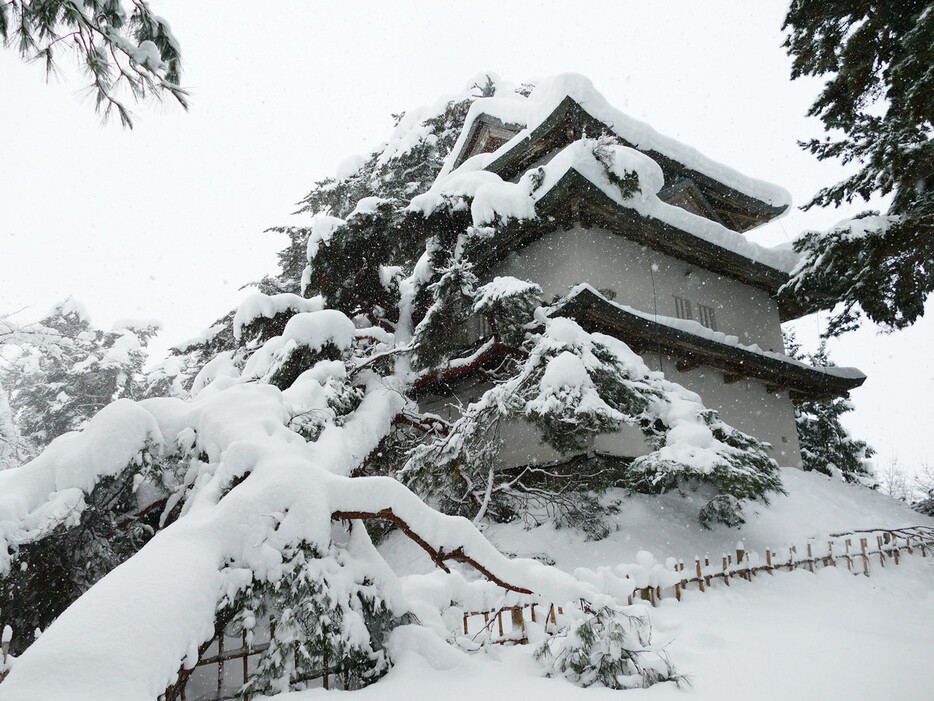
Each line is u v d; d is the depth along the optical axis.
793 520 12.84
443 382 16.16
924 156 10.30
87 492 6.60
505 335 11.84
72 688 3.48
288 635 4.75
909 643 6.11
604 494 12.24
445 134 26.64
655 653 4.94
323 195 24.20
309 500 5.36
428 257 14.34
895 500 17.61
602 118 17.62
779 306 21.94
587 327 14.38
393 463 11.81
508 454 15.69
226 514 5.21
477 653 5.66
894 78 10.73
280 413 7.55
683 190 19.89
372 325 15.50
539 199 14.57
